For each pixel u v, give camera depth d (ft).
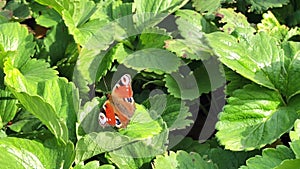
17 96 2.00
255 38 2.20
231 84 2.25
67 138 1.97
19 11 2.69
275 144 2.16
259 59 2.16
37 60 2.32
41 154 1.95
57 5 2.35
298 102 2.13
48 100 2.08
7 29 2.38
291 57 2.20
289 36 2.47
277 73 2.15
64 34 2.53
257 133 2.03
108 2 2.52
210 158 2.13
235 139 2.02
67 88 2.11
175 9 2.47
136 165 2.07
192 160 2.02
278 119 2.07
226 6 2.66
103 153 2.14
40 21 2.57
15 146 1.93
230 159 2.13
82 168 1.93
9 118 2.22
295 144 1.89
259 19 2.68
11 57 2.28
